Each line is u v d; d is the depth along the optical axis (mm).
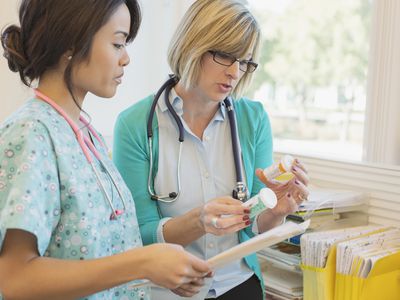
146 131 1389
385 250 1342
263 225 1379
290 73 2203
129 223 1056
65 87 953
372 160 1747
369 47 1739
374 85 1723
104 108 2322
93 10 881
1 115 2270
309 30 2104
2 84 2242
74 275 816
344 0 1950
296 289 1557
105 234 963
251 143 1454
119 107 2359
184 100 1406
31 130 857
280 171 1274
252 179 1458
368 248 1345
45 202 844
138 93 2404
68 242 893
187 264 872
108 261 846
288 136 2229
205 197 1391
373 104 1731
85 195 915
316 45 2080
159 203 1396
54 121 914
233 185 1427
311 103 2117
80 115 1062
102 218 953
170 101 1418
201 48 1266
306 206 1506
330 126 2041
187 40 1307
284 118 2242
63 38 881
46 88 954
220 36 1253
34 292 805
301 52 2145
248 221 1130
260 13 2299
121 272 847
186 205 1389
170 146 1402
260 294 1463
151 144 1379
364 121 1790
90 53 905
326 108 2053
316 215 1566
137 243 1069
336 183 1764
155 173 1384
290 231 1002
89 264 836
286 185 1326
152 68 2414
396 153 1712
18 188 810
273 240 974
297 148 2127
